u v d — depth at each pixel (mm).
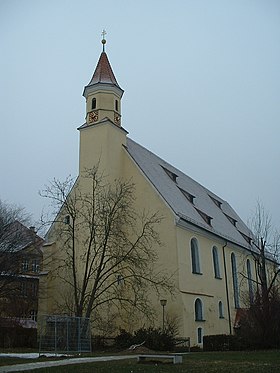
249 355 24875
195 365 18391
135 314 38000
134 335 34688
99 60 46875
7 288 45188
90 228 35656
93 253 37906
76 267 39000
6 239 46250
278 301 31391
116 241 37250
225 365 18328
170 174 52156
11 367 17250
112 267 33531
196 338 37875
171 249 38594
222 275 46844
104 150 42094
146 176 41844
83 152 43344
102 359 21750
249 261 55656
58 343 25766
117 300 37625
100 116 43719
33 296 47000
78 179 42812
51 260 42062
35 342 35469
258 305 31906
